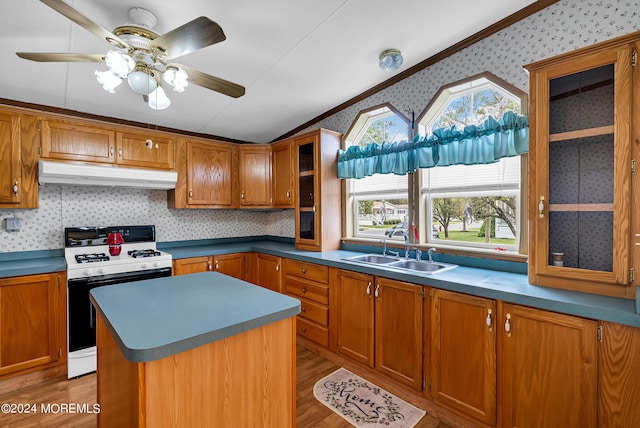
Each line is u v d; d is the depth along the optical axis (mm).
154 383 958
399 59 2336
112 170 2646
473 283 1784
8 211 2598
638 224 1416
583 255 1611
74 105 2719
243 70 2518
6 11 1656
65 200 2857
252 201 3688
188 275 1908
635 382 1272
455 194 2520
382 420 1886
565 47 1879
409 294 2061
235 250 3412
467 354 1777
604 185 1552
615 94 1462
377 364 2264
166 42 1404
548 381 1493
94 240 2875
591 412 1374
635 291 1427
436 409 1935
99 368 1511
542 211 1694
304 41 2193
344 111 3287
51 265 2320
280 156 3590
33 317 2256
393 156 2723
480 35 2227
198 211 3771
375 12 1962
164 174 2971
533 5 1976
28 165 2406
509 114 2014
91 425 1843
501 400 1656
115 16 1737
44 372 2322
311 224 3285
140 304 1333
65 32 1844
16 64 2096
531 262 1753
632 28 1666
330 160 3213
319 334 2742
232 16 1878
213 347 1093
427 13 2006
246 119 3445
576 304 1394
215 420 1099
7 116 2326
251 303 1352
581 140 1613
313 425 1836
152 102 1894
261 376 1234
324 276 2697
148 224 3357
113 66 1364
